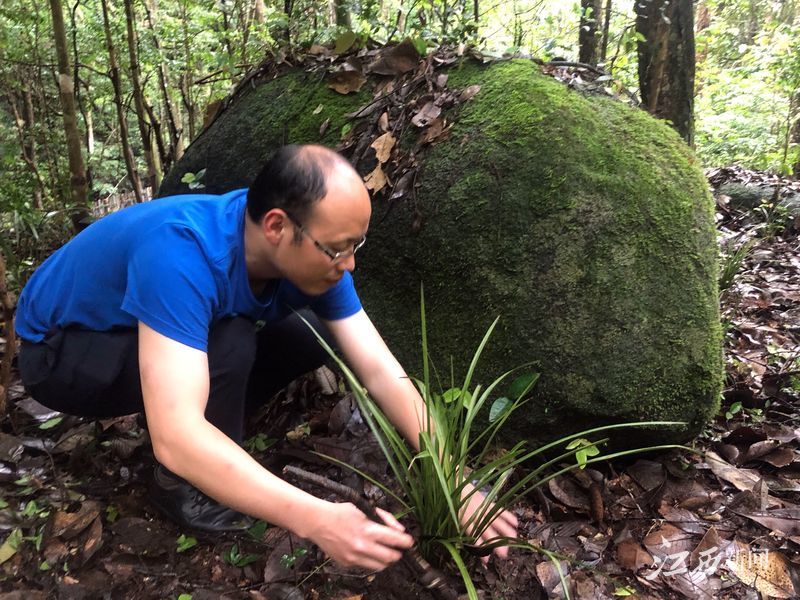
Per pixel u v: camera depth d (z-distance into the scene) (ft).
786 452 6.08
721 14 28.71
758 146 23.75
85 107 17.62
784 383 7.31
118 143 21.98
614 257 5.76
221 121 9.18
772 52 22.75
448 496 4.31
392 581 4.88
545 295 5.83
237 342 4.75
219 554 5.16
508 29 15.62
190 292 4.00
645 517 5.50
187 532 5.33
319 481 4.10
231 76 12.74
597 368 5.66
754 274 11.27
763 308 9.75
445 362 6.42
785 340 8.75
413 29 10.86
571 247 5.81
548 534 5.33
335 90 7.91
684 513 5.53
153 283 3.96
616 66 13.83
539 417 5.83
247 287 4.54
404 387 5.08
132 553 5.15
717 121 25.20
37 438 6.54
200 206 4.45
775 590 4.77
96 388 5.02
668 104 13.39
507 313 5.98
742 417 6.82
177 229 4.17
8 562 5.06
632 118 6.45
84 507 5.57
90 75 16.52
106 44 12.71
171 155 13.35
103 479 6.00
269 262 4.39
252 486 3.69
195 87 17.95
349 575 4.93
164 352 3.88
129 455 6.18
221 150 8.86
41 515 5.51
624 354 5.67
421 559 4.78
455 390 5.27
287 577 4.91
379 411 5.20
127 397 5.18
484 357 6.13
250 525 5.35
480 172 6.23
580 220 5.82
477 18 11.97
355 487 5.81
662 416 5.73
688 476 5.94
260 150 8.34
